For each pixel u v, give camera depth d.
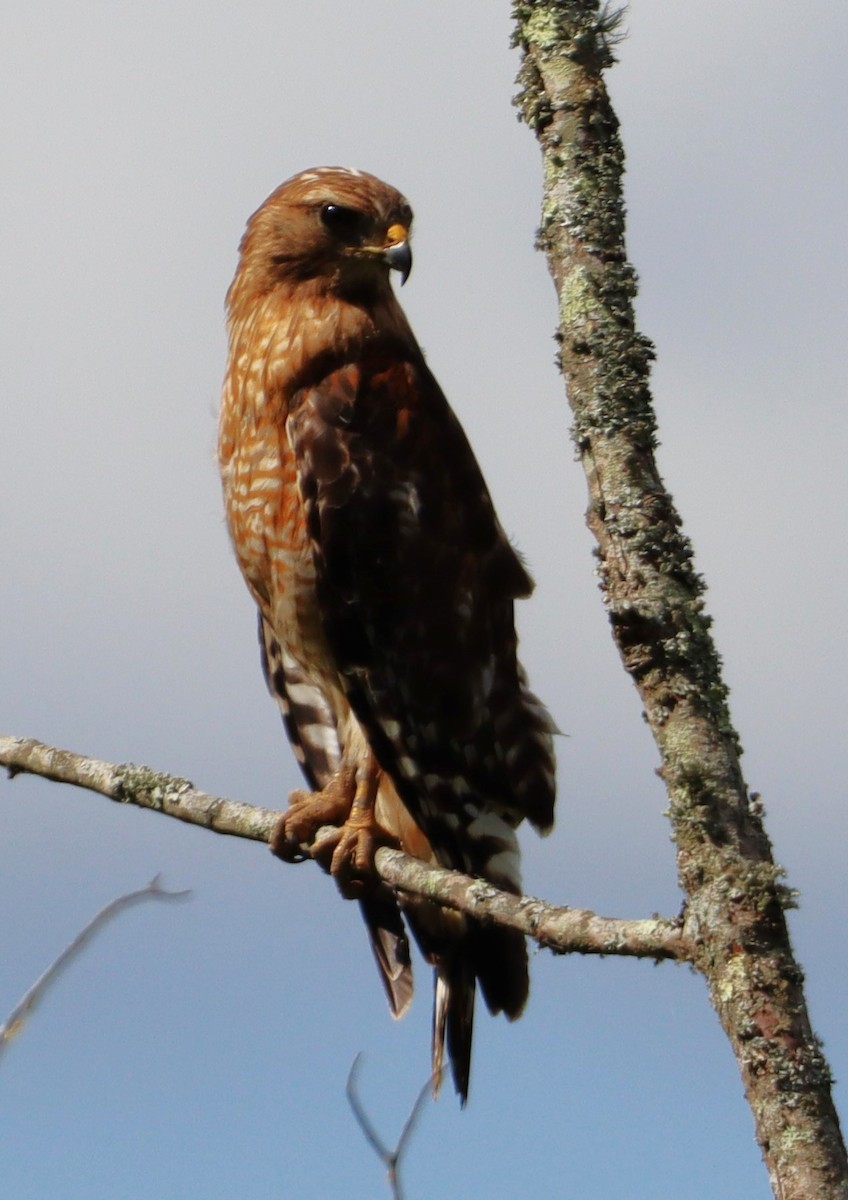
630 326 6.25
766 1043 5.09
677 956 5.50
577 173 6.52
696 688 5.63
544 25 6.71
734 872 5.30
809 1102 5.00
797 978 5.18
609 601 5.84
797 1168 4.94
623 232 6.45
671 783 5.52
